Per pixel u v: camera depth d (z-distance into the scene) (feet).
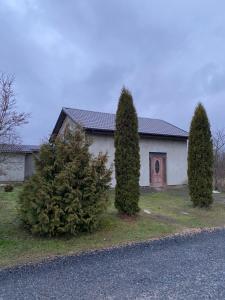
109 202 29.86
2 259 22.20
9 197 44.32
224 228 32.83
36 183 27.61
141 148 64.59
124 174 34.91
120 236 28.27
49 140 29.35
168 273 18.99
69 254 23.50
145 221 33.58
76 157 28.25
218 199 51.78
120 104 36.29
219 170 65.98
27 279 18.44
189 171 44.32
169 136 67.10
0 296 16.01
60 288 16.90
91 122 62.59
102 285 17.20
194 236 29.17
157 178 66.23
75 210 27.27
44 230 26.73
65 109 68.74
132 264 20.95
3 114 30.27
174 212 39.83
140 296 15.60
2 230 28.45
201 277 18.20
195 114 44.42
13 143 33.01
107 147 60.54
